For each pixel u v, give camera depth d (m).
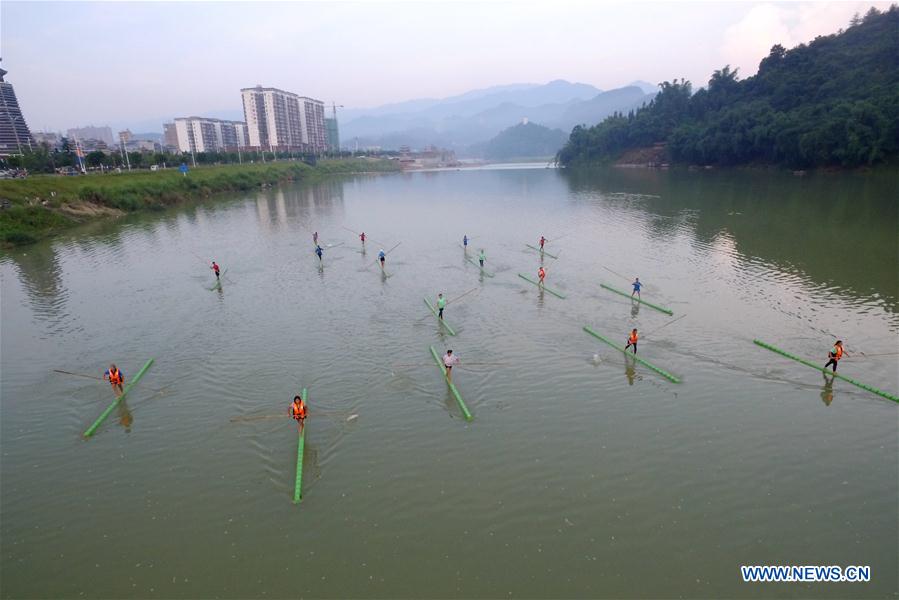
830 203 82.31
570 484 20.11
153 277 49.53
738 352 30.45
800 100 143.62
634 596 15.45
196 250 61.44
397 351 31.59
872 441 22.33
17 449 22.98
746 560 16.62
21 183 77.69
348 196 124.56
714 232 64.00
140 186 97.62
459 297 41.62
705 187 114.44
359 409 25.42
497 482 20.28
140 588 16.11
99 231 73.88
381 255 50.28
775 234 61.47
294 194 128.75
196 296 43.53
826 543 17.20
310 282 47.25
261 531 18.19
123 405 26.30
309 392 27.06
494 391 26.77
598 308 38.31
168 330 35.91
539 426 23.78
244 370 29.64
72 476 21.20
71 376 29.44
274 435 23.53
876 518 18.19
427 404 25.72
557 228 72.44
